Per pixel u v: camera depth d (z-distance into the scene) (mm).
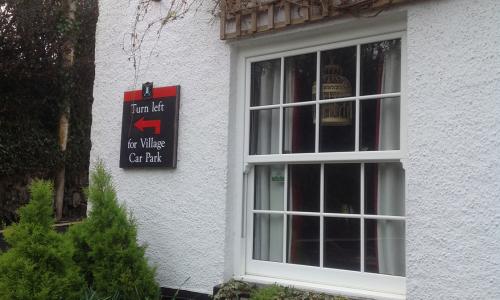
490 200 2801
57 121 10086
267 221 3859
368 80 3459
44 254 3572
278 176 3846
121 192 4480
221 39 3924
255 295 3436
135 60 4516
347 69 3557
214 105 3998
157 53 4383
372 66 3453
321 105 3625
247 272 3857
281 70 3830
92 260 4004
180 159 4148
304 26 3582
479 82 2889
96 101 4785
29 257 3557
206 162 3998
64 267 3670
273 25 3641
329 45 3600
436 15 3051
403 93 3238
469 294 2820
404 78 3250
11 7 8914
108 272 3812
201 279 3939
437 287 2922
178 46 4258
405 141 3186
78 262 3979
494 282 2754
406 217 3066
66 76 9984
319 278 3514
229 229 3883
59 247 3670
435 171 2982
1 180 9070
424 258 2977
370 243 3381
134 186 4410
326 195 3572
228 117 3918
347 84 3549
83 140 10484
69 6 9945
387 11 3236
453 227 2896
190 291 3973
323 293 3352
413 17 3133
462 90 2936
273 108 3859
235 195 3930
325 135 3594
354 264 3414
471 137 2887
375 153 3312
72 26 9953
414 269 3004
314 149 3637
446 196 2934
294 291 3375
